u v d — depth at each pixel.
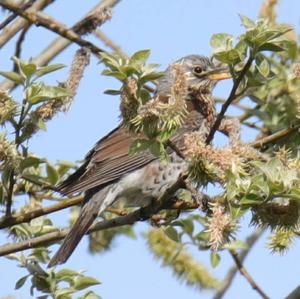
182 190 13.16
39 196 13.08
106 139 13.25
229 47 10.34
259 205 9.90
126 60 10.09
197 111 13.05
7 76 11.04
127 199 13.35
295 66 11.16
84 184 12.62
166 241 13.23
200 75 14.34
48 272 11.86
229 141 10.64
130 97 9.80
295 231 10.66
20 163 11.23
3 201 12.16
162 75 9.96
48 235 11.96
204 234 13.48
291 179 9.73
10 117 10.93
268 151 13.04
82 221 12.48
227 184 9.66
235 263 13.27
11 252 11.77
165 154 10.06
